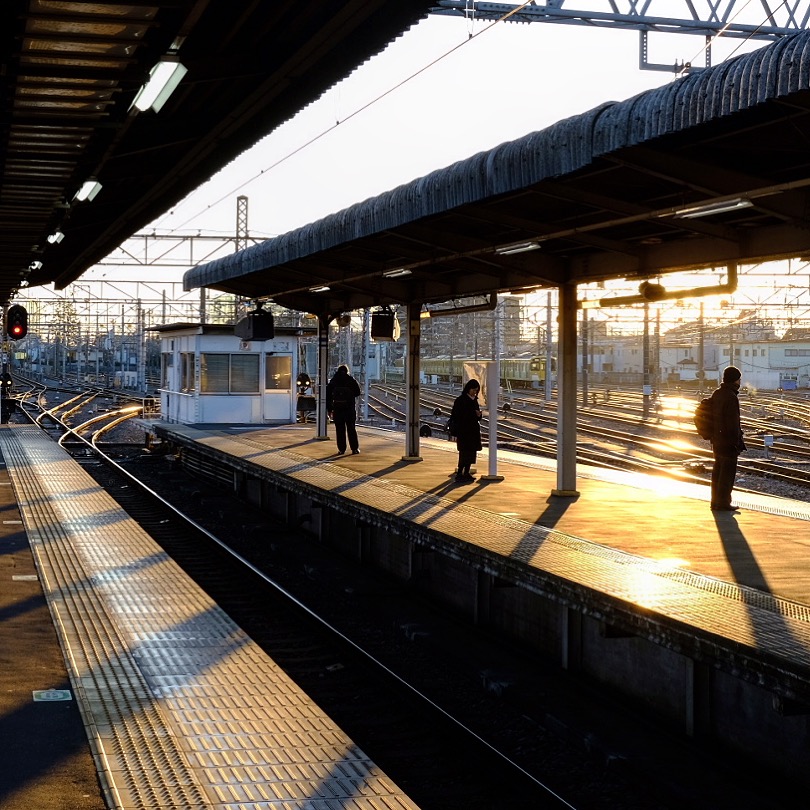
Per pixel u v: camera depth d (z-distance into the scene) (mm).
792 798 6797
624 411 48656
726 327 72875
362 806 5008
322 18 8102
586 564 9297
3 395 36969
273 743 5859
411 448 18859
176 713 6293
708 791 6926
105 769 5332
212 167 12758
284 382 28453
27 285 28766
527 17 15664
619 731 8102
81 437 34375
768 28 17266
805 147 8648
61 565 10789
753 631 6945
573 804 6883
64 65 7711
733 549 10078
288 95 10203
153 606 9047
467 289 16375
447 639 10953
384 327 20359
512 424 40031
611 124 7957
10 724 5988
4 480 18500
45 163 10562
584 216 11883
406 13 8078
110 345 81938
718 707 7816
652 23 16406
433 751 7840
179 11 7008
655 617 7516
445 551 10953
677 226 10531
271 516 19188
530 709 8711
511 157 9359
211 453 21609
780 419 45938
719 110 6902
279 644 10820
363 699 9125
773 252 10508
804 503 13617
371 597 13000
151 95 8469
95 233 18188
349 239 13305
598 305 13562
